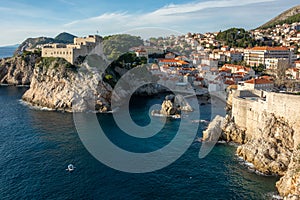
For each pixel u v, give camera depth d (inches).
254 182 2155.5
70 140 3122.5
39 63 5551.2
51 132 3425.2
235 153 2714.1
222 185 2124.8
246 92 3410.4
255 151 2470.5
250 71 6397.6
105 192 2039.9
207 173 2317.9
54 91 5002.5
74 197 1972.2
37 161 2556.6
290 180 1924.2
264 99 3063.5
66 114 4394.7
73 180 2207.2
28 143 3029.0
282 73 6195.9
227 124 3112.7
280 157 2306.8
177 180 2212.1
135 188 2096.5
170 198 1968.5
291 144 2354.8
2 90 6658.5
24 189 2069.4
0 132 3410.4
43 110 4650.6
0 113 4360.2
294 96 2322.8
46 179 2219.5
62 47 6161.4
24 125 3725.4
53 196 1980.8
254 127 2839.6
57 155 2691.9
